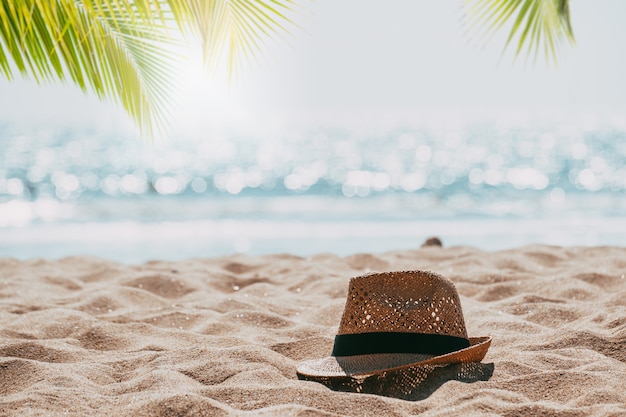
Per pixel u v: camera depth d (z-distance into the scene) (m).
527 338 3.54
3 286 5.15
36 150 37.62
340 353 2.93
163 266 6.36
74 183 27.83
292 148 42.00
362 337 2.87
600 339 3.33
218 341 3.63
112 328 3.79
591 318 3.83
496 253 6.43
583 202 21.28
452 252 6.73
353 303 2.93
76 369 3.08
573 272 5.28
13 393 2.82
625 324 3.52
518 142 43.38
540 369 2.98
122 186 27.77
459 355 2.83
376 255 6.48
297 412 2.36
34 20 3.61
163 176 30.25
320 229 14.95
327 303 4.52
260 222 16.64
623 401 2.54
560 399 2.63
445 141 45.31
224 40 3.77
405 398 2.68
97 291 4.84
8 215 18.55
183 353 3.26
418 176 30.45
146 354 3.31
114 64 4.14
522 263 5.86
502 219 16.67
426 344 2.83
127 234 14.48
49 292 5.15
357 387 2.80
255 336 3.75
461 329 2.94
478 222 16.00
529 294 4.46
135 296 4.79
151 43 4.24
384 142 45.62
